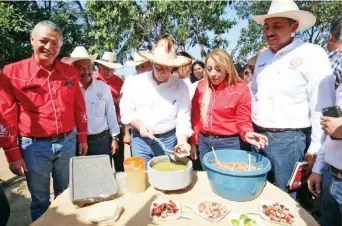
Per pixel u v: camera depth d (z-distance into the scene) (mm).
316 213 2693
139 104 2107
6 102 1872
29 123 1979
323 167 1619
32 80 1934
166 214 1328
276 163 2002
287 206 1405
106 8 6969
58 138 2082
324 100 1815
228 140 2160
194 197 1505
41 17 8773
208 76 2127
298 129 1934
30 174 2049
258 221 1292
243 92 2043
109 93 2920
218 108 2115
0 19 7176
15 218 2871
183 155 1622
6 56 7699
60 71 2064
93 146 2809
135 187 1533
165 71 1922
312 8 7578
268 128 2006
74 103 2283
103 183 1540
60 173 2186
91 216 1292
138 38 7957
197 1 7176
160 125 2107
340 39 1416
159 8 6965
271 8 1956
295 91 1900
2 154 5059
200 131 2305
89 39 9211
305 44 1896
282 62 1938
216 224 1271
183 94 2129
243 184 1416
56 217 1327
